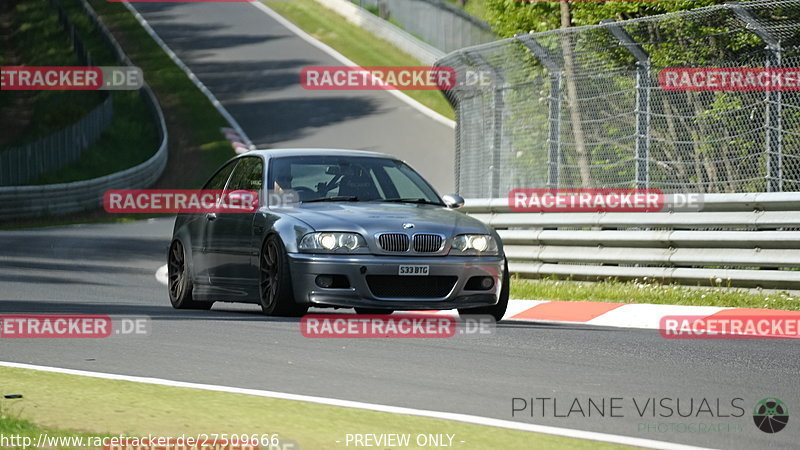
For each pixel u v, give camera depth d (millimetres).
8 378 22469
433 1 178750
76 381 22250
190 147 146375
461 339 29766
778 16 43031
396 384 22719
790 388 22672
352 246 32125
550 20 69375
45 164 125062
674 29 45906
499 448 17016
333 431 17875
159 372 23859
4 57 199125
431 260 32375
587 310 37844
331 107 157625
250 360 25578
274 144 143250
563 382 23125
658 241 43312
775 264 39875
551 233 47469
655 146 46906
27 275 52125
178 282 39000
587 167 49781
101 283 49750
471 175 58500
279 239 33031
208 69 183125
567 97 51312
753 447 17578
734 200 41219
